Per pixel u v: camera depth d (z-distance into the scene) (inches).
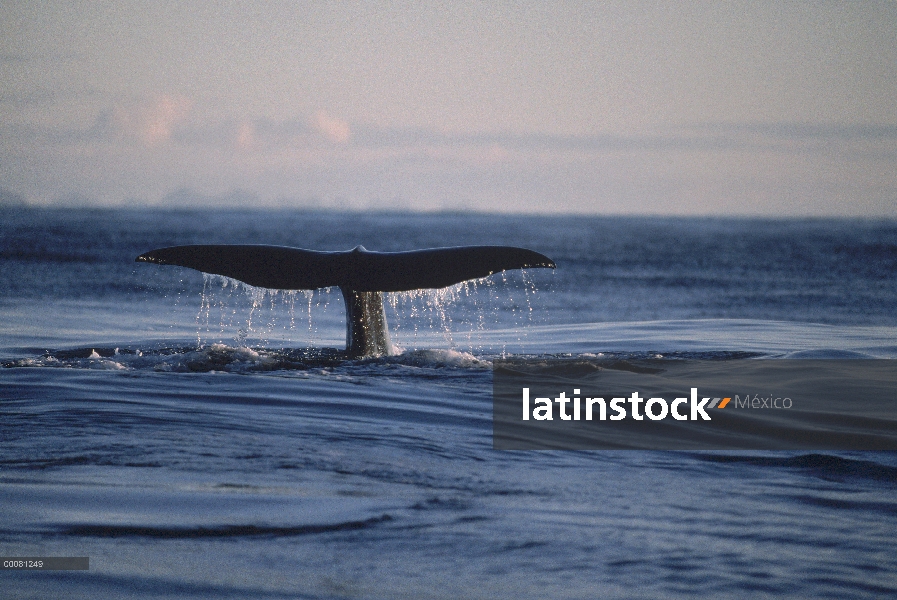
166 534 820.0
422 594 712.4
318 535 826.2
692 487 1008.2
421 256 1628.9
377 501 919.0
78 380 1483.8
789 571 770.8
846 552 815.7
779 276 6314.0
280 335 2709.2
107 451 1072.2
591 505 931.3
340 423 1251.2
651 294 4972.9
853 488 1015.6
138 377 1517.0
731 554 805.2
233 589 713.6
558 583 738.8
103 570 742.5
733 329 2706.7
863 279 6043.3
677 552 807.7
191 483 958.4
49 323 2891.2
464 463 1077.8
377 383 1514.5
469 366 1694.1
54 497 906.7
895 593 731.4
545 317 3676.2
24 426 1186.6
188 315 3324.3
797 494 987.9
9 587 711.1
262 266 1621.6
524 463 1088.8
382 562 770.2
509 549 805.9
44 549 783.1
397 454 1105.4
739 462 1118.4
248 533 826.2
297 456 1077.1
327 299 4128.9
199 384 1472.7
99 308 3454.7
